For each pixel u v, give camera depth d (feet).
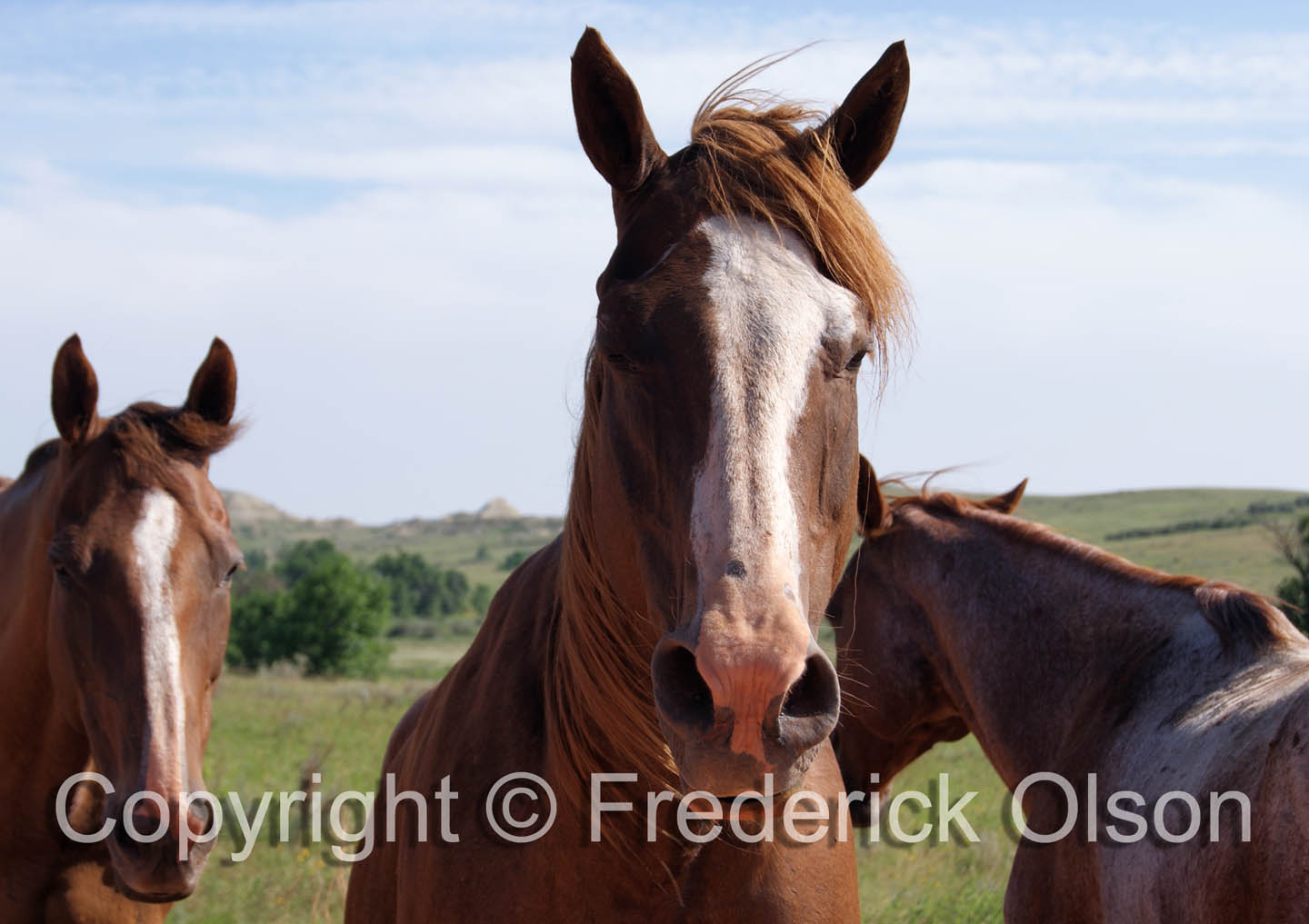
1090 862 10.66
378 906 10.05
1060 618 12.35
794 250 6.67
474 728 8.58
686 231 6.71
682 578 6.19
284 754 41.27
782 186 6.81
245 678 105.19
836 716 5.82
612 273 6.86
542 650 8.47
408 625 236.22
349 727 52.16
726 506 5.90
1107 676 11.60
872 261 6.88
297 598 130.93
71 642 11.41
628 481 6.72
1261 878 8.09
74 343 11.78
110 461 11.70
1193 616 11.22
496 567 436.76
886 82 7.43
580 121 7.08
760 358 6.20
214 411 12.59
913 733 14.38
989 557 13.21
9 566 12.57
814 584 6.49
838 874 8.28
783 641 5.50
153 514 11.48
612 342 6.58
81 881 12.43
